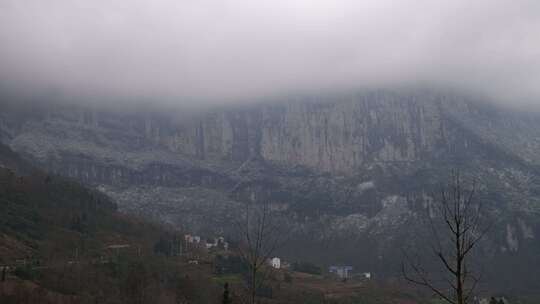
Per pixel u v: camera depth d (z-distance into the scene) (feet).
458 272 107.04
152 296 549.95
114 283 592.60
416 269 139.13
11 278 553.23
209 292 569.23
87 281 584.81
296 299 623.36
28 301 477.77
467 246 112.98
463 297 110.22
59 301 498.69
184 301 565.53
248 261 162.30
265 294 588.50
